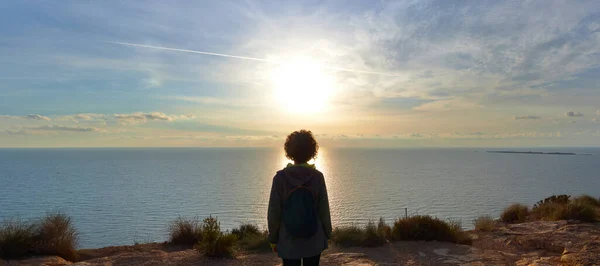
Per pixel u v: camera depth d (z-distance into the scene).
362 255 7.45
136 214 150.75
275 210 3.34
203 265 7.11
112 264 7.11
